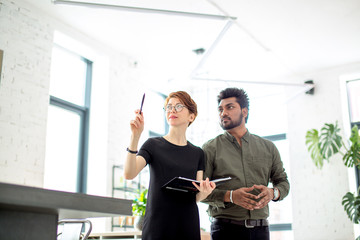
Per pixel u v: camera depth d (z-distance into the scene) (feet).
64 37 17.34
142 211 12.18
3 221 4.42
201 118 23.53
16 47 14.80
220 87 23.72
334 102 20.63
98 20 17.10
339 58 20.11
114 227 17.30
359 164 16.78
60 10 16.19
